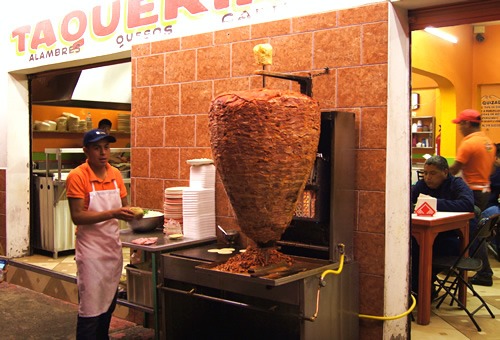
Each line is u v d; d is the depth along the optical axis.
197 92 4.06
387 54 3.16
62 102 6.46
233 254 3.47
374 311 3.24
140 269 3.83
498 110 9.45
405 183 3.34
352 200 3.26
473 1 3.08
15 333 4.17
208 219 3.88
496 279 5.68
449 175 4.90
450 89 8.91
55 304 4.92
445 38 8.29
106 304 3.43
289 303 2.87
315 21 3.44
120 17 4.58
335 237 3.10
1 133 5.95
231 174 2.42
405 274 3.35
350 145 3.21
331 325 3.04
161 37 4.27
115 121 8.48
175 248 3.60
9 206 5.92
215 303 3.94
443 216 4.31
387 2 3.15
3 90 5.89
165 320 3.53
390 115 3.19
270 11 3.64
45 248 6.05
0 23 5.85
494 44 9.34
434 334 3.98
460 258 4.31
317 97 3.44
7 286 5.58
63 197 5.97
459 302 4.23
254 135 2.33
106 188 3.44
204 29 4.00
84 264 3.34
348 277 3.18
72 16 5.01
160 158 4.31
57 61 5.20
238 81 3.83
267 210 2.43
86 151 3.40
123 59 4.89
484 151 5.21
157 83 4.30
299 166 2.42
